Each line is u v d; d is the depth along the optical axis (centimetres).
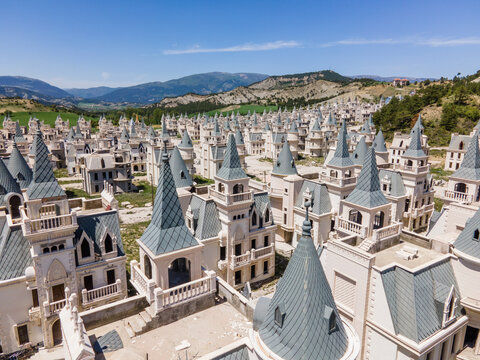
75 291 3444
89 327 2195
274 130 18900
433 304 2623
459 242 2864
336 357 1638
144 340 2123
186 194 4881
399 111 19012
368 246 3173
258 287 5009
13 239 3438
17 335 3347
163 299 2248
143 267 2533
